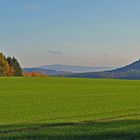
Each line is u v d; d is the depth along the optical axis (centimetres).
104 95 6188
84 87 8462
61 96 5903
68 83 10356
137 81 12369
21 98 5481
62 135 1894
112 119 2988
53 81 11444
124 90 7544
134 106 4384
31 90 7300
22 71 16438
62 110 3888
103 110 3888
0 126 2470
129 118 3002
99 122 2577
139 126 2266
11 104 4578
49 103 4734
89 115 3381
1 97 5641
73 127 2242
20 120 3039
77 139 1773
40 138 1800
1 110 3881
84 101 5062
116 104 4644
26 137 1834
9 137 1836
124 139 1773
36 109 3991
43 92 6762
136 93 6731
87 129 2130
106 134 1922
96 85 9431
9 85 9031
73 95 6122
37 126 2489
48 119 3067
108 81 12069
